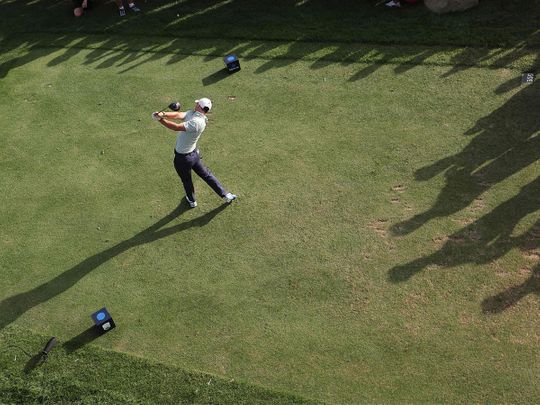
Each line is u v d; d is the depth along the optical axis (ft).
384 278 23.57
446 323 21.67
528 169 26.45
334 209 26.68
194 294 24.27
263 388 20.67
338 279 23.84
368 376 20.59
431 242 24.49
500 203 25.34
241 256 25.48
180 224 27.40
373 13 38.52
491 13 35.81
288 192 27.89
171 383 21.27
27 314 24.49
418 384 20.11
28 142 33.55
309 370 21.06
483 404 19.26
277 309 23.20
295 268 24.57
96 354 22.59
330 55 35.83
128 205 28.73
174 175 29.91
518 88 30.81
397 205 26.30
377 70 34.09
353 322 22.30
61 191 30.04
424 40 35.14
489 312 21.72
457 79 32.30
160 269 25.53
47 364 22.44
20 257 26.94
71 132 33.83
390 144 29.30
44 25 45.03
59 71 39.32
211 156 30.60
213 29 40.34
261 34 38.81
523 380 19.63
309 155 29.60
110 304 24.43
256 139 31.14
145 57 39.17
